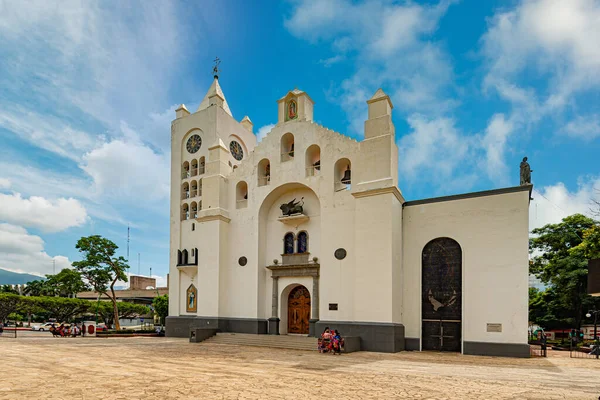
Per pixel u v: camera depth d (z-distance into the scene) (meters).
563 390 13.08
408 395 12.06
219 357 21.36
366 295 26.44
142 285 91.19
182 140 41.81
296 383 13.81
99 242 47.25
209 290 33.59
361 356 22.81
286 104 34.25
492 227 25.66
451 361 21.34
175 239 39.81
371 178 27.70
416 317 27.11
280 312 32.47
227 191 35.75
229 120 41.53
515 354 23.81
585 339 41.44
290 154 34.34
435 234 27.42
